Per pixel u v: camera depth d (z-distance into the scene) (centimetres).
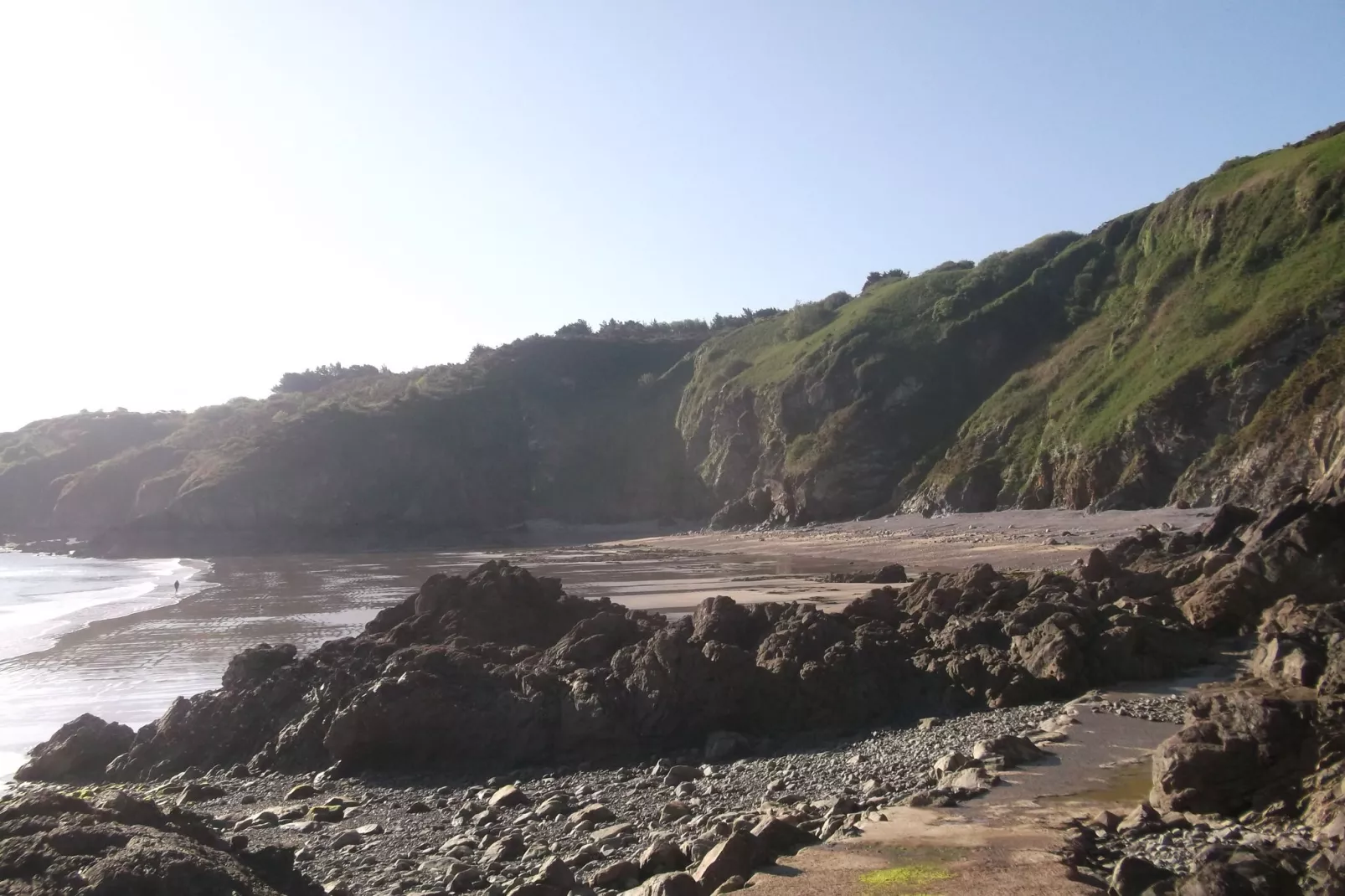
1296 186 7412
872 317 11688
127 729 2297
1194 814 1137
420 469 14025
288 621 4534
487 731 2073
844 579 5003
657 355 17462
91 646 3778
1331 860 847
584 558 8662
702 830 1343
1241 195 7981
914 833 1141
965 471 8375
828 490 9900
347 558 10600
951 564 5359
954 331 10569
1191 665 2152
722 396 13312
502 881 1240
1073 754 1491
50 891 992
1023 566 4828
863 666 2133
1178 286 8025
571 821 1508
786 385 11575
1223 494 5659
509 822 1559
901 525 8231
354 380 19188
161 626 4412
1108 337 8644
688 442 13725
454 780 1969
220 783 2034
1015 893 925
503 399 15988
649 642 2183
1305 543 2288
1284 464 5344
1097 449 7006
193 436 15262
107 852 1058
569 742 2038
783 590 4703
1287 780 1133
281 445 13400
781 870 1055
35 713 2656
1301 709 1185
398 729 2059
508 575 2723
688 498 13512
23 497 15088
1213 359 6619
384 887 1265
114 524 13600
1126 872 919
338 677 2225
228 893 1028
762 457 11594
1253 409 6172
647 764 1939
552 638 2616
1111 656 2094
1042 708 1928
